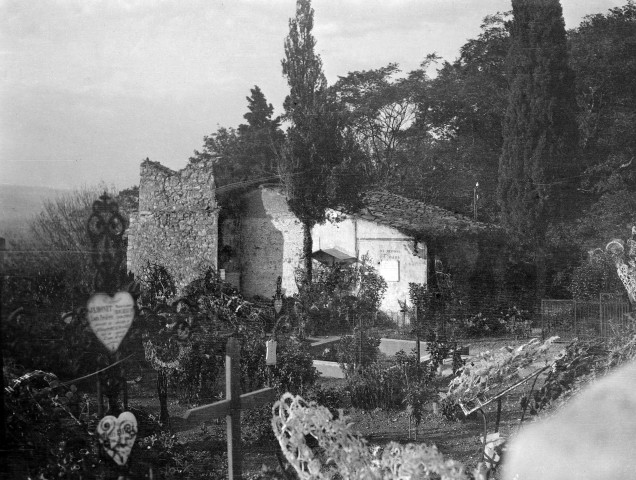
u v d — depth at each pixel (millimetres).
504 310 19562
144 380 9898
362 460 3555
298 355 10047
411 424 9195
